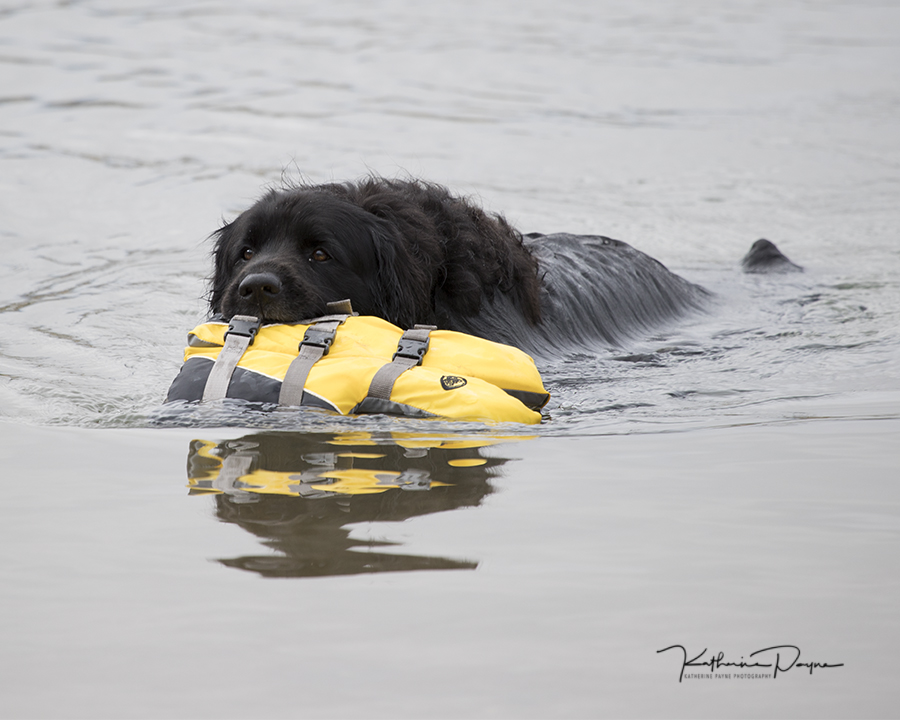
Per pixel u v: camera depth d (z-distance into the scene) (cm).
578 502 595
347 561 503
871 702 381
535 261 1142
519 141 2756
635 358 1127
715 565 498
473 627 433
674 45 4697
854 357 1090
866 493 611
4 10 4703
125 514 572
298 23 4950
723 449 719
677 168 2509
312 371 820
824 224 2009
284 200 967
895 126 3086
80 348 1088
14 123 2780
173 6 5219
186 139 2645
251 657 409
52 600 459
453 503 592
